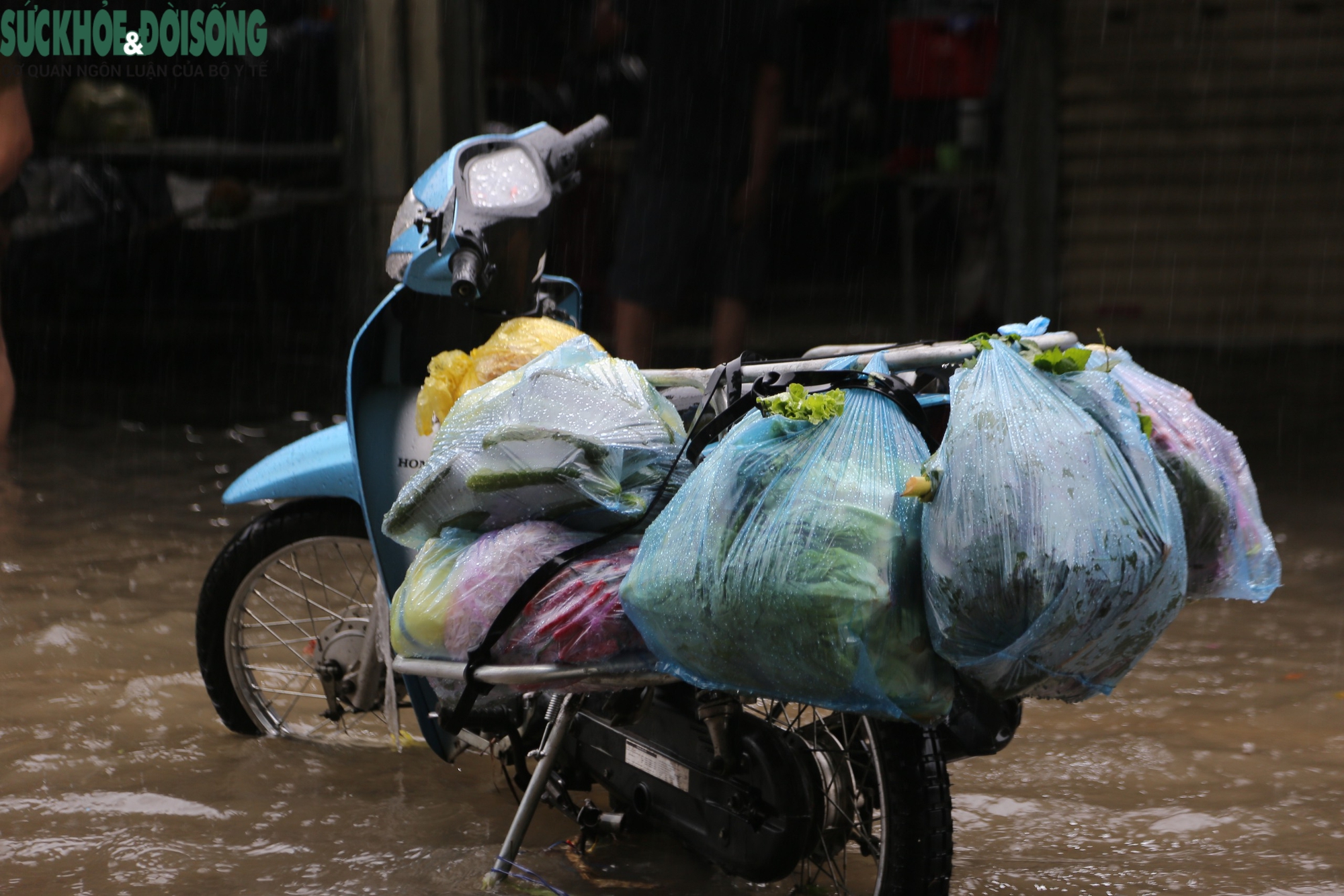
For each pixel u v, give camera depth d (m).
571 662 3.48
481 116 13.54
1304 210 16.12
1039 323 3.79
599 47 14.94
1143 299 16.42
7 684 5.89
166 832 4.45
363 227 13.30
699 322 17.59
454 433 3.78
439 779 4.95
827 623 3.05
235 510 9.27
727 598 3.13
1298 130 16.00
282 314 18.28
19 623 6.77
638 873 4.15
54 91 16.84
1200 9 15.86
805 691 3.16
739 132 8.59
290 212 16.31
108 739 5.29
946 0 16.05
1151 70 16.00
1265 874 4.13
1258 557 3.80
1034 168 16.06
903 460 3.22
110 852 4.29
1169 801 4.71
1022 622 2.96
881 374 3.54
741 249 8.80
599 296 14.73
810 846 3.61
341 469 4.90
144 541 8.41
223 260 18.03
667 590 3.24
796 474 3.18
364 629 5.01
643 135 8.67
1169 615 3.12
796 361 3.86
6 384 11.03
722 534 3.17
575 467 3.57
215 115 17.95
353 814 4.62
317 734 5.37
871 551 3.08
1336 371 14.59
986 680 3.11
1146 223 16.27
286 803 4.71
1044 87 15.91
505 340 4.30
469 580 3.63
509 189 4.46
